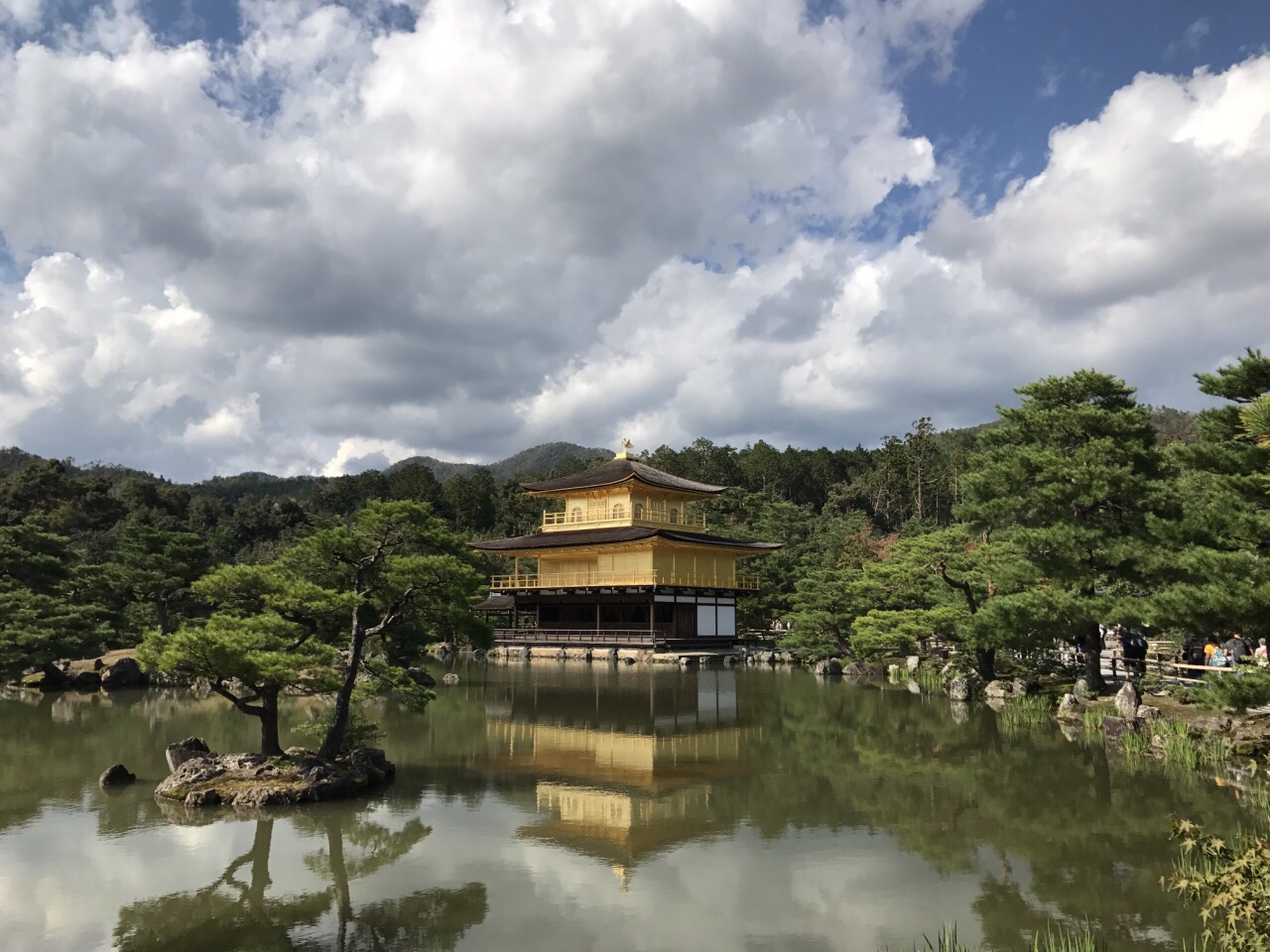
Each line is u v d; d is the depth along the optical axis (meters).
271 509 125.62
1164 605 20.47
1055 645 38.09
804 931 13.82
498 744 29.91
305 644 23.23
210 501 126.56
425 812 20.77
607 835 18.95
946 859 17.33
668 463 144.50
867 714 36.22
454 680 50.50
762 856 17.55
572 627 76.81
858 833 19.14
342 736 24.12
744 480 145.12
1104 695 33.38
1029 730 31.31
